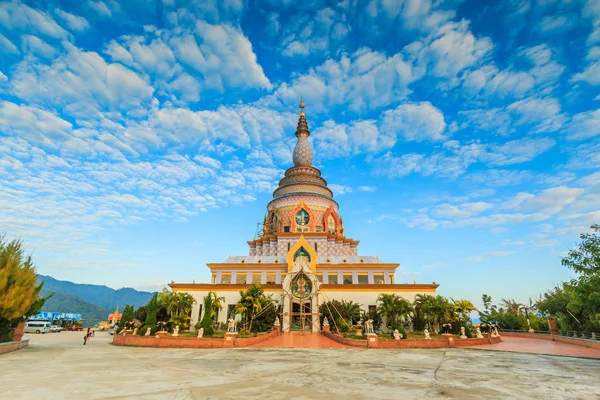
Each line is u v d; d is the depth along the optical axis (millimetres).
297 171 75938
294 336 44000
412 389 13992
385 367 20359
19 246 34406
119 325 48312
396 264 55844
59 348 35562
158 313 45094
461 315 48719
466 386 14930
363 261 58344
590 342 35250
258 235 72312
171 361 23250
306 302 49875
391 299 46094
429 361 23641
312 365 20984
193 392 12844
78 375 17000
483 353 29547
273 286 51875
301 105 84938
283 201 69438
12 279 31938
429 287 51875
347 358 24828
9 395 12352
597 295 30438
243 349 32125
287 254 57875
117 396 12172
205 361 23141
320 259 58500
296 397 12188
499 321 66875
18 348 33594
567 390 14578
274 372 18156
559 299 51156
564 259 32969
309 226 65375
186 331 44656
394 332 36406
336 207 72938
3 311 30422
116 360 24047
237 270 56562
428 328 46438
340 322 44719
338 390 13531
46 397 12031
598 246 30969
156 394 12484
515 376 17906
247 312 44062
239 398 11953
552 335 46625
